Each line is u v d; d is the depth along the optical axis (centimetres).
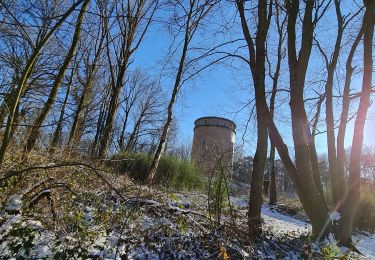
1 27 601
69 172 693
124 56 1490
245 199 1582
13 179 539
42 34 623
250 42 889
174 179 1469
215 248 561
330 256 593
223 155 695
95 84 1344
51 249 416
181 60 1355
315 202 868
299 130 892
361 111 1032
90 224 514
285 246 727
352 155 1016
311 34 918
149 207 671
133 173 1511
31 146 649
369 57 1023
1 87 754
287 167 891
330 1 1098
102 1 1286
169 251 518
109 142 1348
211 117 2841
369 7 1013
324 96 1412
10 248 386
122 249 490
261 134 840
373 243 1270
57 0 906
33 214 505
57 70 1075
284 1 975
